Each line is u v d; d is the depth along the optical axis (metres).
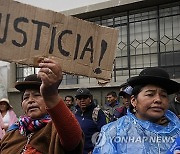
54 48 1.90
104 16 8.70
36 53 1.86
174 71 7.70
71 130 1.72
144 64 8.12
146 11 8.12
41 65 1.61
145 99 2.02
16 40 1.82
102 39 2.04
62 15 1.92
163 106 2.03
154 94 2.03
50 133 2.02
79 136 1.77
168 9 7.83
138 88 2.07
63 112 1.70
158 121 2.08
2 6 1.80
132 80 2.08
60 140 1.77
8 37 1.81
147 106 2.02
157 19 7.96
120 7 8.12
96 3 8.30
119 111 4.58
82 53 1.98
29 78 2.19
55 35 1.91
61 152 1.80
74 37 1.96
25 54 1.84
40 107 2.13
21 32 1.83
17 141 2.16
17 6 1.83
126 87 3.88
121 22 8.49
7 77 10.24
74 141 1.74
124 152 2.01
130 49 8.34
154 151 1.98
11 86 10.18
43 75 1.59
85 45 1.99
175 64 7.69
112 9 8.25
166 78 1.99
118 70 8.45
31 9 1.86
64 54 1.93
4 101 5.89
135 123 2.06
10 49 1.81
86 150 4.17
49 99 1.68
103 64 2.04
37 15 1.87
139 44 8.21
